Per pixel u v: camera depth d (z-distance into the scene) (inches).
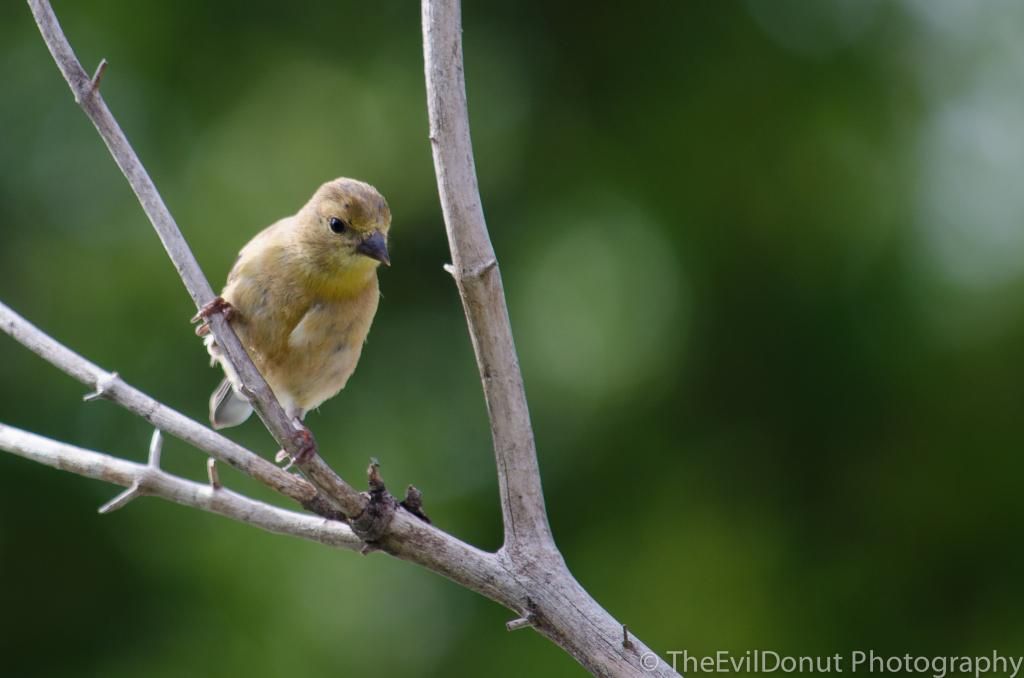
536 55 546.6
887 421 516.7
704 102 540.7
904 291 517.7
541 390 515.2
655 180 534.9
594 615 228.4
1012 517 506.9
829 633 501.0
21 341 237.5
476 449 514.3
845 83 541.0
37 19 245.0
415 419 517.7
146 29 541.6
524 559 233.0
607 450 513.3
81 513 495.5
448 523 502.9
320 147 544.4
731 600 502.6
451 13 230.8
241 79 549.0
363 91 550.6
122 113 540.7
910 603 506.0
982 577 507.2
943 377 514.3
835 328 518.0
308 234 317.1
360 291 323.9
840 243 524.1
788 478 517.0
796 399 519.5
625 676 223.6
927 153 538.3
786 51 542.9
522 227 532.1
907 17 549.6
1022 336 509.0
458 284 235.0
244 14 548.4
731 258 526.9
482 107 542.9
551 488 509.0
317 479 232.2
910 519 513.0
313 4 551.5
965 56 548.1
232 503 241.4
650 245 532.7
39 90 539.5
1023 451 506.9
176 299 513.0
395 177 539.2
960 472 511.8
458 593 506.0
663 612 498.9
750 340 522.3
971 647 498.0
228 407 364.8
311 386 328.2
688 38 544.4
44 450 242.1
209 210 527.8
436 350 523.2
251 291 315.3
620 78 544.7
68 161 534.0
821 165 534.9
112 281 517.0
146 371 506.3
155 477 240.1
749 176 533.0
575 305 525.7
